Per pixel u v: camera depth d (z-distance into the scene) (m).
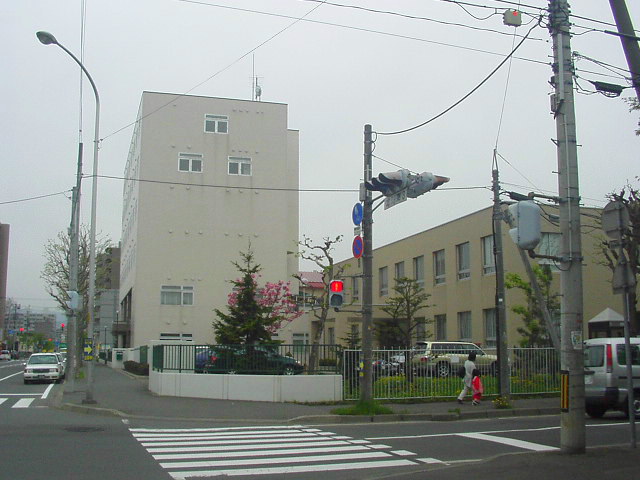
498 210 19.22
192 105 42.16
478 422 15.98
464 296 35.31
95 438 12.59
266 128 43.25
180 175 41.41
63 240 46.16
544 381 21.11
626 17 11.24
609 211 10.49
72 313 25.59
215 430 14.23
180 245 40.88
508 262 31.34
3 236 115.88
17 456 10.40
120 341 56.31
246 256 32.53
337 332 50.34
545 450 10.87
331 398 19.55
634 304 22.48
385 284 45.72
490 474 8.55
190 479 8.81
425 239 39.94
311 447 11.71
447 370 20.12
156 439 12.56
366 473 9.38
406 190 14.52
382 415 16.17
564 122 10.49
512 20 12.02
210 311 40.75
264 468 9.68
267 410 17.55
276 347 20.52
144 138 41.09
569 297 10.01
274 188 42.78
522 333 27.14
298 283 46.19
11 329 115.50
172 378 21.41
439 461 10.34
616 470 8.56
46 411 18.55
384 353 19.77
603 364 15.30
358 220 16.48
